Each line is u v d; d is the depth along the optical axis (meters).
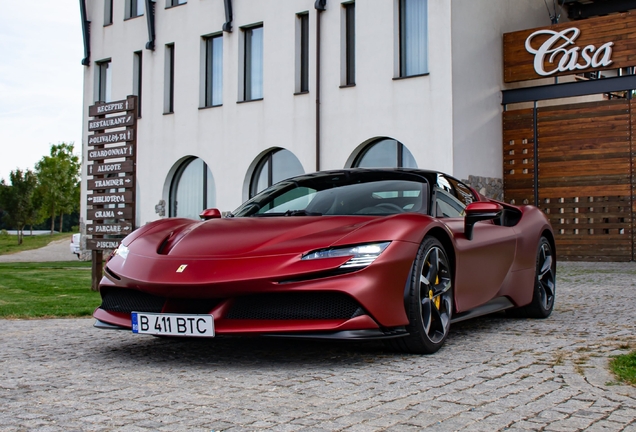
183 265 3.02
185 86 15.09
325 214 3.66
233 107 14.19
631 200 10.96
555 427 2.03
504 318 4.70
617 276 8.37
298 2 13.11
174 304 3.04
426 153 11.13
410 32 11.71
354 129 12.14
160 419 2.15
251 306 2.95
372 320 2.92
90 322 4.77
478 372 2.83
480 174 11.45
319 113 12.66
